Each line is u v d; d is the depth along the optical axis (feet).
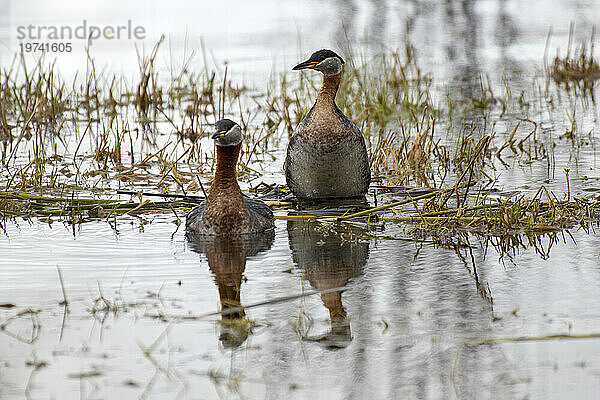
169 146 61.31
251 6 122.01
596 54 93.66
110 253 38.34
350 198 48.73
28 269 36.06
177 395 25.75
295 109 71.31
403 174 52.95
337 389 26.08
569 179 50.62
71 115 71.31
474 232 41.42
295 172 48.06
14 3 105.81
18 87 76.38
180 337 29.40
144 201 46.47
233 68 87.15
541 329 29.58
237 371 27.14
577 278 34.37
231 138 40.09
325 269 36.14
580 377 26.43
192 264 36.83
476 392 25.73
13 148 60.64
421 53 95.55
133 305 32.12
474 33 106.73
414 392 25.82
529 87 80.33
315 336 29.45
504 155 57.36
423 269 36.01
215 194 41.09
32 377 26.73
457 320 30.48
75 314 31.30
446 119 68.59
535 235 40.68
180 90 78.64
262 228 41.86
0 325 30.35
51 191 48.98
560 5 125.29
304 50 95.25
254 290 33.65
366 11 120.57
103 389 26.07
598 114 68.74
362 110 68.69
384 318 30.81
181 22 106.52
